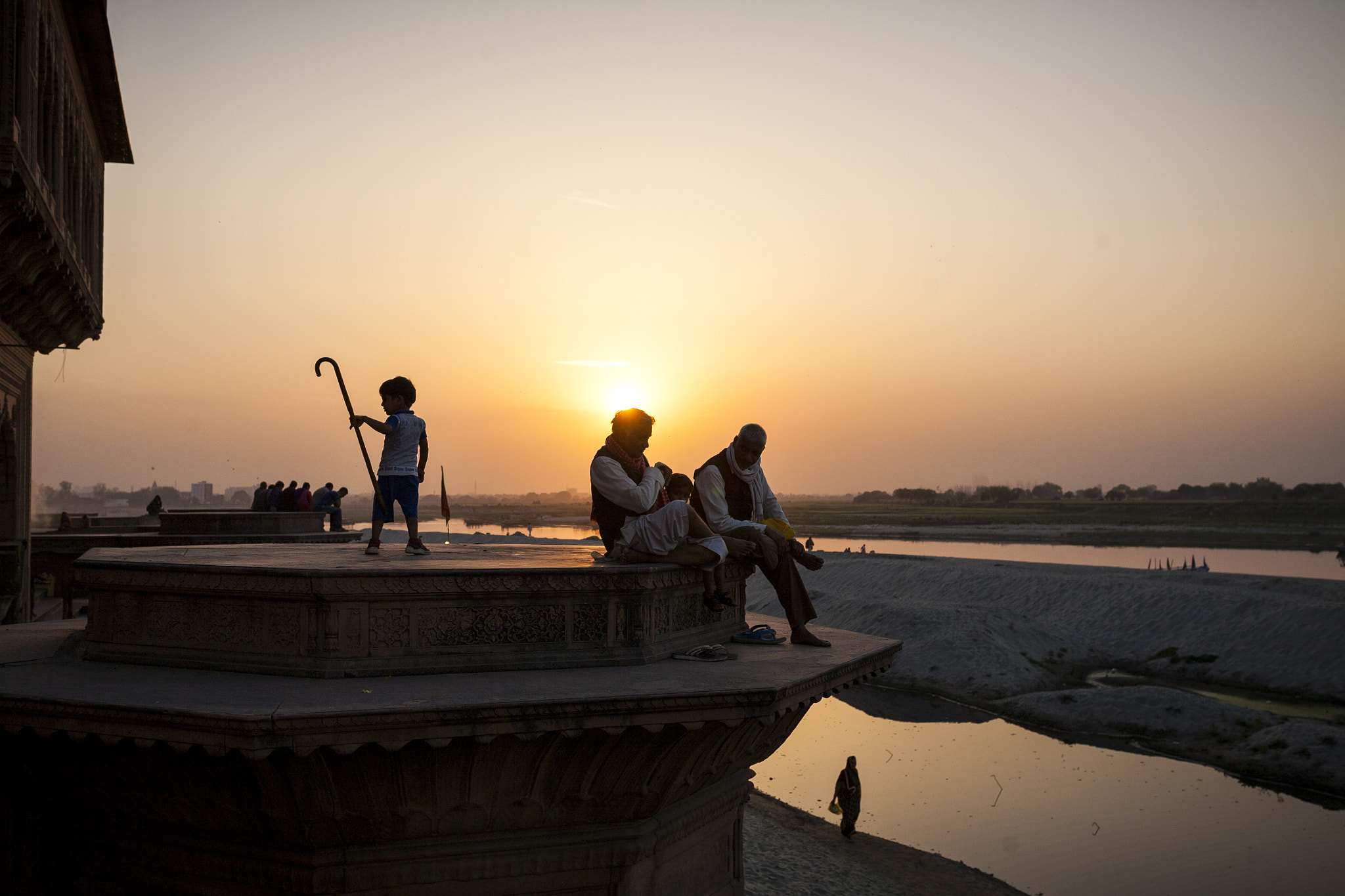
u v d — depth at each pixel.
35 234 13.02
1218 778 22.72
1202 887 16.12
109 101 18.44
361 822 5.58
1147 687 29.03
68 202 16.78
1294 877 16.52
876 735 27.27
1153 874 16.77
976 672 33.69
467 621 5.88
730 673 6.12
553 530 154.25
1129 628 38.94
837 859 17.62
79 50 16.52
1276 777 22.33
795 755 25.31
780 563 7.62
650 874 6.45
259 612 5.81
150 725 4.93
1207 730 25.75
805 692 6.03
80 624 8.70
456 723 5.02
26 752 5.96
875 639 8.00
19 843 6.23
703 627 7.28
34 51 11.97
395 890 5.77
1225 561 87.06
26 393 18.67
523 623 6.02
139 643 6.24
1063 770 23.55
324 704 4.95
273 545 8.80
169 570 6.01
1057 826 19.47
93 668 6.02
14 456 17.84
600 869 6.18
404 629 5.75
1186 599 39.00
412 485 7.29
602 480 6.86
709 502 7.69
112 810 6.14
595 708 5.27
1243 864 17.16
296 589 5.52
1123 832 18.95
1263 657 32.91
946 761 24.52
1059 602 44.28
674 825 6.61
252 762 5.20
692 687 5.59
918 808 20.84
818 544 121.19
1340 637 31.70
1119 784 22.30
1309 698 29.72
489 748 5.48
